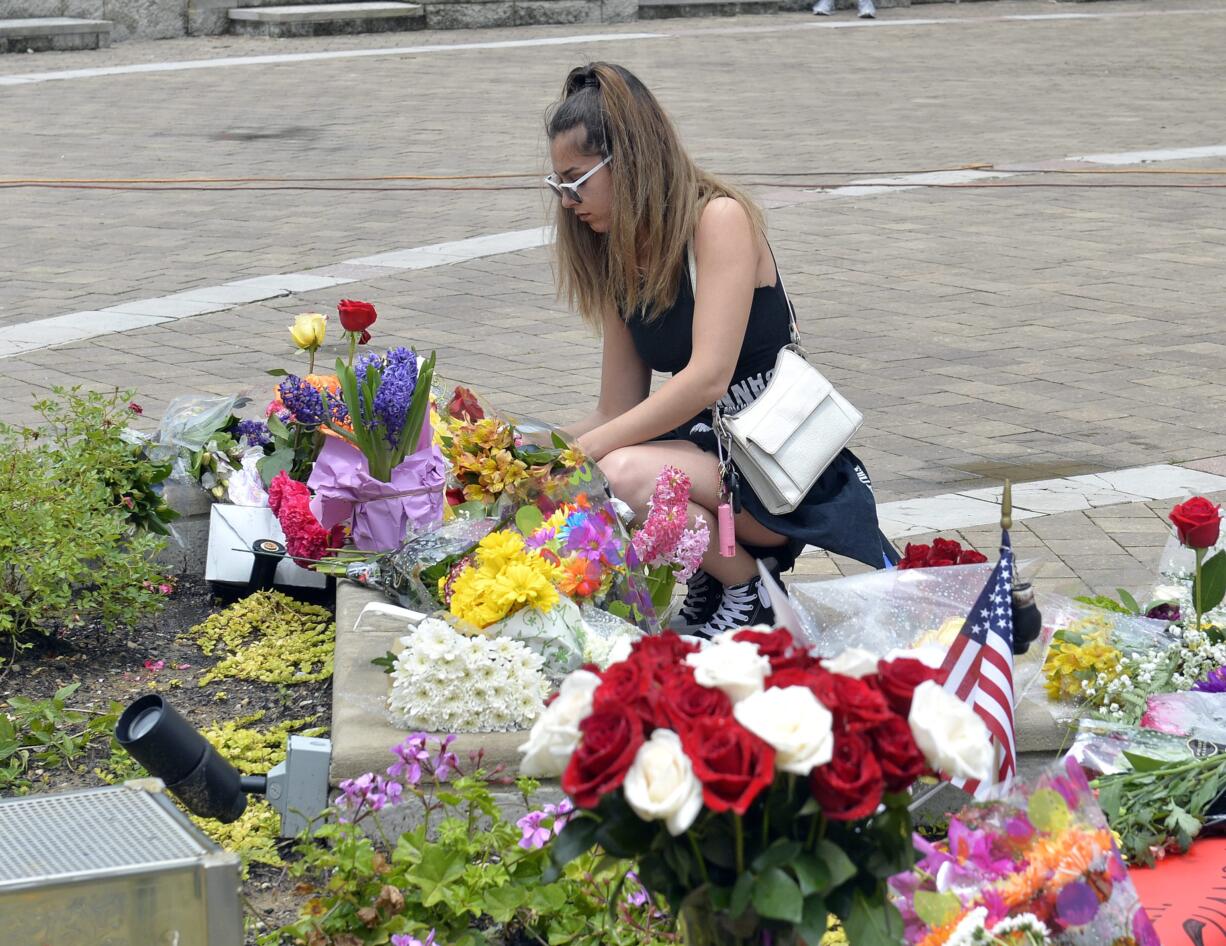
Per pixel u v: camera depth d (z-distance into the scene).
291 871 2.86
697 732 1.80
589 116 3.71
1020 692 3.24
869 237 10.61
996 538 5.14
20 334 8.09
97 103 16.44
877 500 5.58
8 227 10.88
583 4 24.17
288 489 4.12
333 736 3.12
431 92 17.42
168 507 4.60
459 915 2.66
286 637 4.19
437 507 4.05
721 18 25.30
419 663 3.10
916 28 24.02
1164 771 2.93
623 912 2.65
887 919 1.99
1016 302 8.83
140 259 9.95
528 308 8.70
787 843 1.89
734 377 3.96
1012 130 15.11
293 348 7.84
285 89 17.55
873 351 7.81
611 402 4.22
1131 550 5.04
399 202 11.77
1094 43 22.39
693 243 3.79
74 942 2.14
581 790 1.82
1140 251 10.14
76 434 4.54
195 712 3.78
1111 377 7.29
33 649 4.09
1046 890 2.35
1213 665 3.35
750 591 3.99
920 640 3.09
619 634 3.29
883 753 1.86
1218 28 24.23
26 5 20.55
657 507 3.68
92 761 3.53
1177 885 2.75
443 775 2.87
